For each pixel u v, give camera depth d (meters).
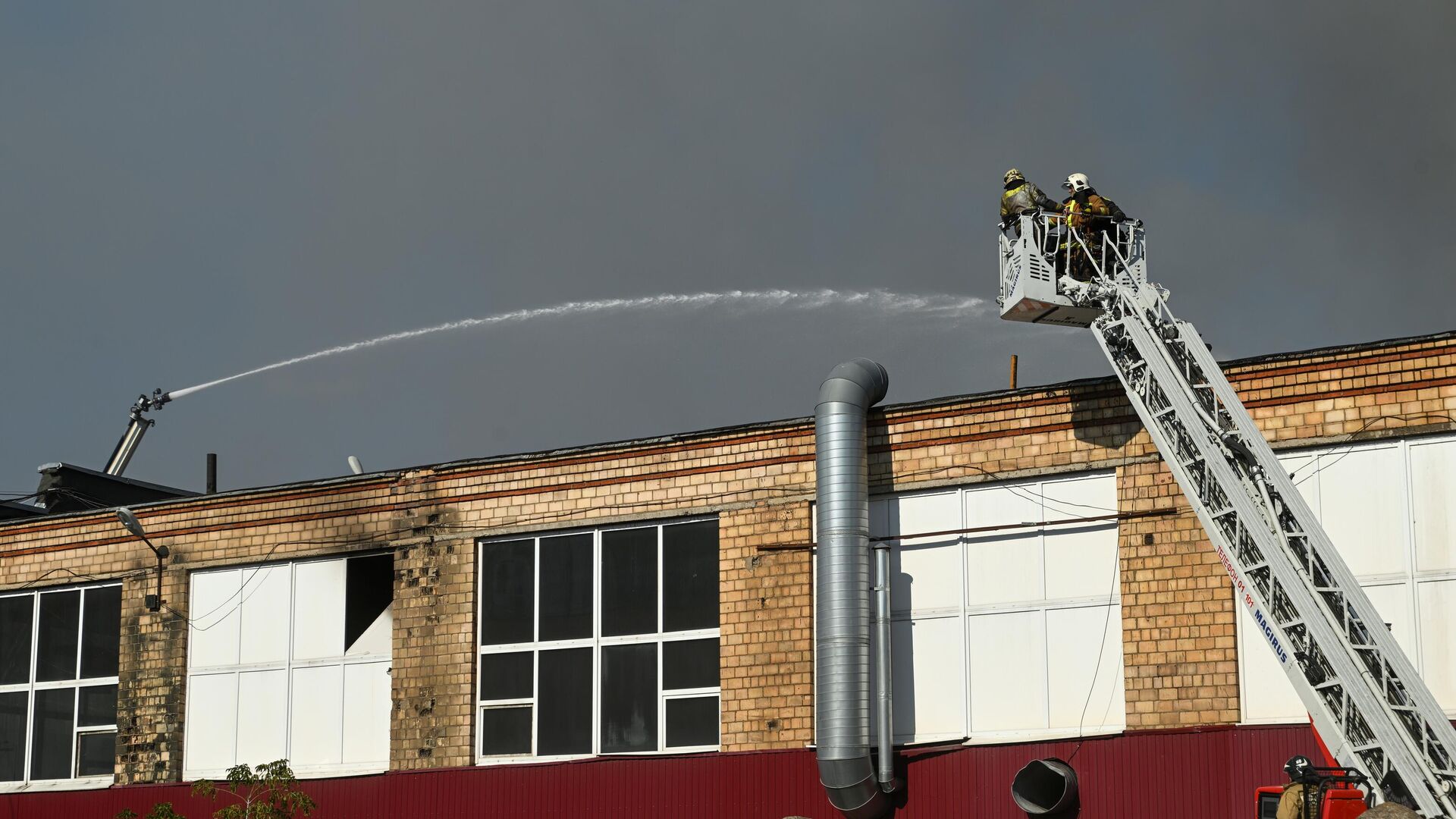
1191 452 26.05
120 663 37.31
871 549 29.98
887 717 28.98
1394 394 26.52
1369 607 22.95
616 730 31.91
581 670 32.47
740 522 31.36
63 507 46.12
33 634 38.81
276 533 36.16
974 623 29.31
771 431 31.38
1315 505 26.89
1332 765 25.02
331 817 33.81
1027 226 27.78
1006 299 28.12
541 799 31.86
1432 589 25.86
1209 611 27.20
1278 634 23.80
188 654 36.62
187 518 37.31
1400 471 26.39
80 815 36.62
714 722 31.06
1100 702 27.98
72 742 37.78
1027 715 28.58
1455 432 26.05
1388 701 22.59
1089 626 28.34
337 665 35.03
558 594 33.00
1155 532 27.89
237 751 35.59
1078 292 27.62
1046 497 29.06
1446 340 26.25
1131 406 28.44
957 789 28.52
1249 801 26.08
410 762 33.44
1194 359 26.31
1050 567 28.84
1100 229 27.91
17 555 39.31
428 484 34.62
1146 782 27.00
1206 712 26.89
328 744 34.72
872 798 28.70
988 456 29.56
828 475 29.50
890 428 30.53
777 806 29.83
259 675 35.78
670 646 31.77
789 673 30.31
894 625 29.98
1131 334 26.53
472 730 33.12
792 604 30.56
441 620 33.84
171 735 36.16
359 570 35.38
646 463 32.50
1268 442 27.28
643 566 32.34
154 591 37.31
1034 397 29.38
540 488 33.44
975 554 29.56
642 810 30.92
